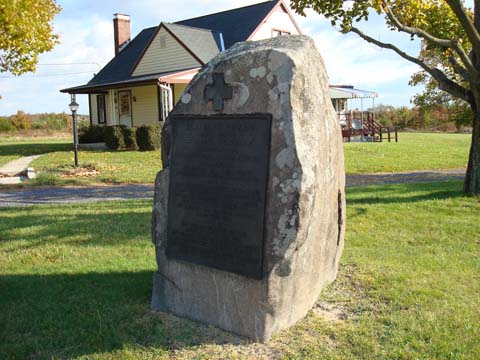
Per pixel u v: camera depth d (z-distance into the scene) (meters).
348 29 10.34
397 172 15.62
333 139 4.42
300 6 10.62
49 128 47.03
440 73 9.92
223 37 26.56
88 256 6.13
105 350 3.70
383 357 3.52
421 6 10.80
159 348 3.71
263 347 3.71
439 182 12.31
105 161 17.73
